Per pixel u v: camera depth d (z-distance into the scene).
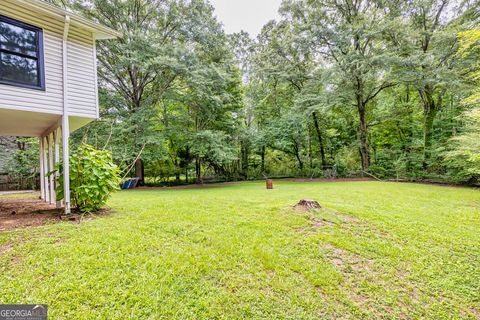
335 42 12.91
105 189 4.39
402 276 2.57
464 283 2.48
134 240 3.02
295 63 14.93
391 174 13.74
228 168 16.84
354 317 1.99
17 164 11.73
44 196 7.18
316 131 16.92
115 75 11.48
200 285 2.23
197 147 11.80
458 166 10.15
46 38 4.27
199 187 11.91
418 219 4.38
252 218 4.20
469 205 5.73
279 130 15.39
